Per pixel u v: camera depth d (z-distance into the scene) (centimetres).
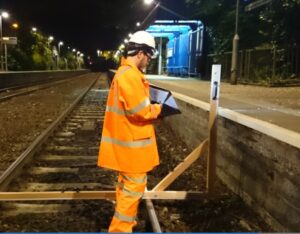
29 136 1122
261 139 552
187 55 3753
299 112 902
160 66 4809
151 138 446
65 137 1097
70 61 10575
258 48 2411
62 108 1794
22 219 539
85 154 901
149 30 3972
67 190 650
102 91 3020
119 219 446
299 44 2283
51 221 534
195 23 3472
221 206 602
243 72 2516
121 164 437
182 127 1079
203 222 550
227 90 1731
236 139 647
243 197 617
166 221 549
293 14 2225
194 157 620
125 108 420
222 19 2997
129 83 414
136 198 448
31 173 744
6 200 580
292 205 470
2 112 1612
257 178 566
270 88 1909
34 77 3844
